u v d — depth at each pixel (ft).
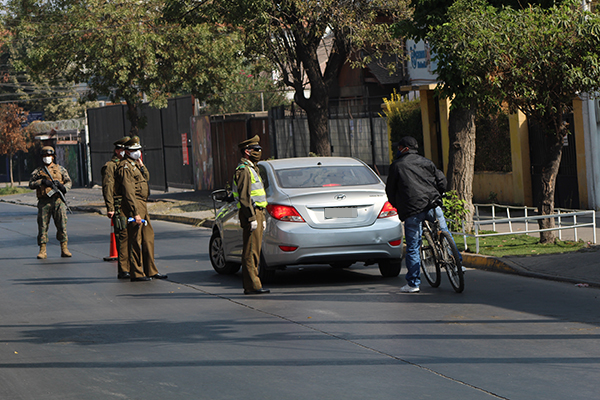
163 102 157.99
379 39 122.42
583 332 40.27
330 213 58.70
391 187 55.01
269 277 61.16
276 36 119.14
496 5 72.13
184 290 60.34
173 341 42.22
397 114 128.16
